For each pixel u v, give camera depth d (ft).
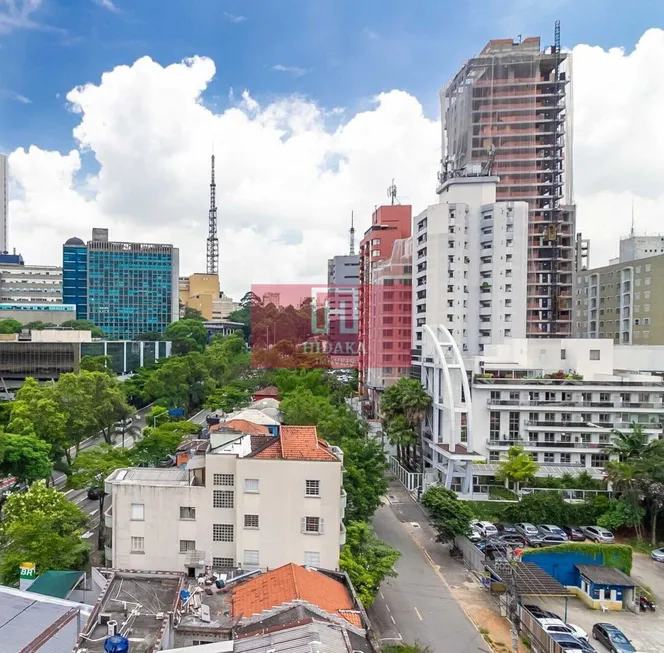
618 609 141.08
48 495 138.31
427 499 173.27
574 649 109.50
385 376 334.24
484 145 391.86
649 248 444.14
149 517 113.60
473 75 394.11
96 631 80.43
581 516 194.80
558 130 396.57
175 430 226.99
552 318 371.15
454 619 131.34
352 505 157.58
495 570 143.33
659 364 261.44
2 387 370.73
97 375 256.93
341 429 206.49
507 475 210.38
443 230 297.94
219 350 465.47
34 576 116.06
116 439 287.89
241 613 85.40
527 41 401.49
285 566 97.04
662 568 166.09
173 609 84.84
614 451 200.13
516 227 299.17
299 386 292.81
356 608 90.17
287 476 111.75
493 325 299.79
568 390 229.66
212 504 113.50
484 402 231.09
